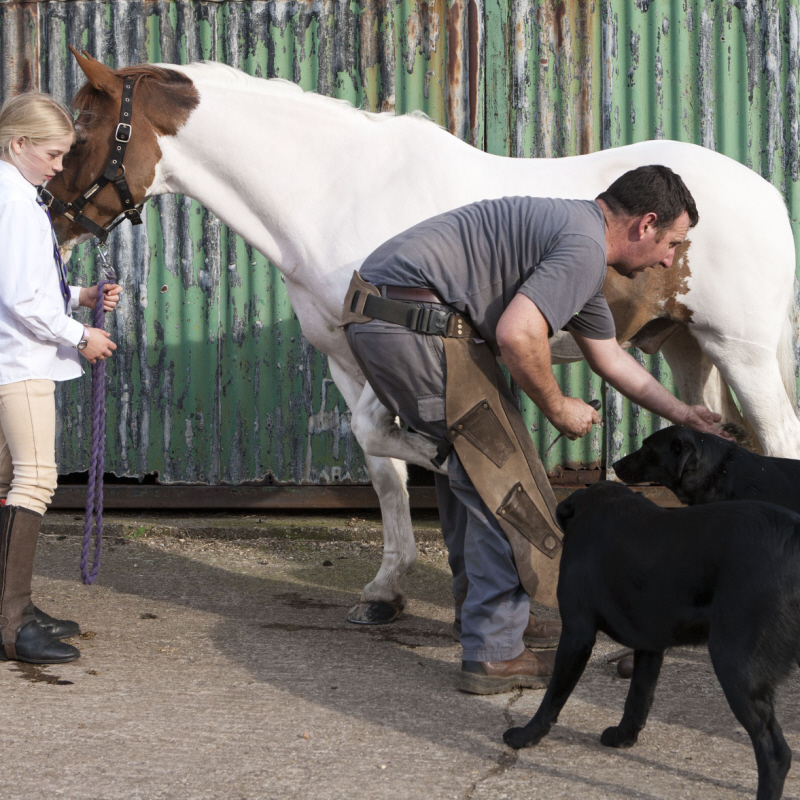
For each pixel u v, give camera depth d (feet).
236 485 16.15
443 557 14.37
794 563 6.19
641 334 10.94
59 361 9.64
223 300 15.96
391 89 15.46
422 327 8.07
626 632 6.93
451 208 10.26
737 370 10.41
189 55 15.80
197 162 10.68
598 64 15.05
